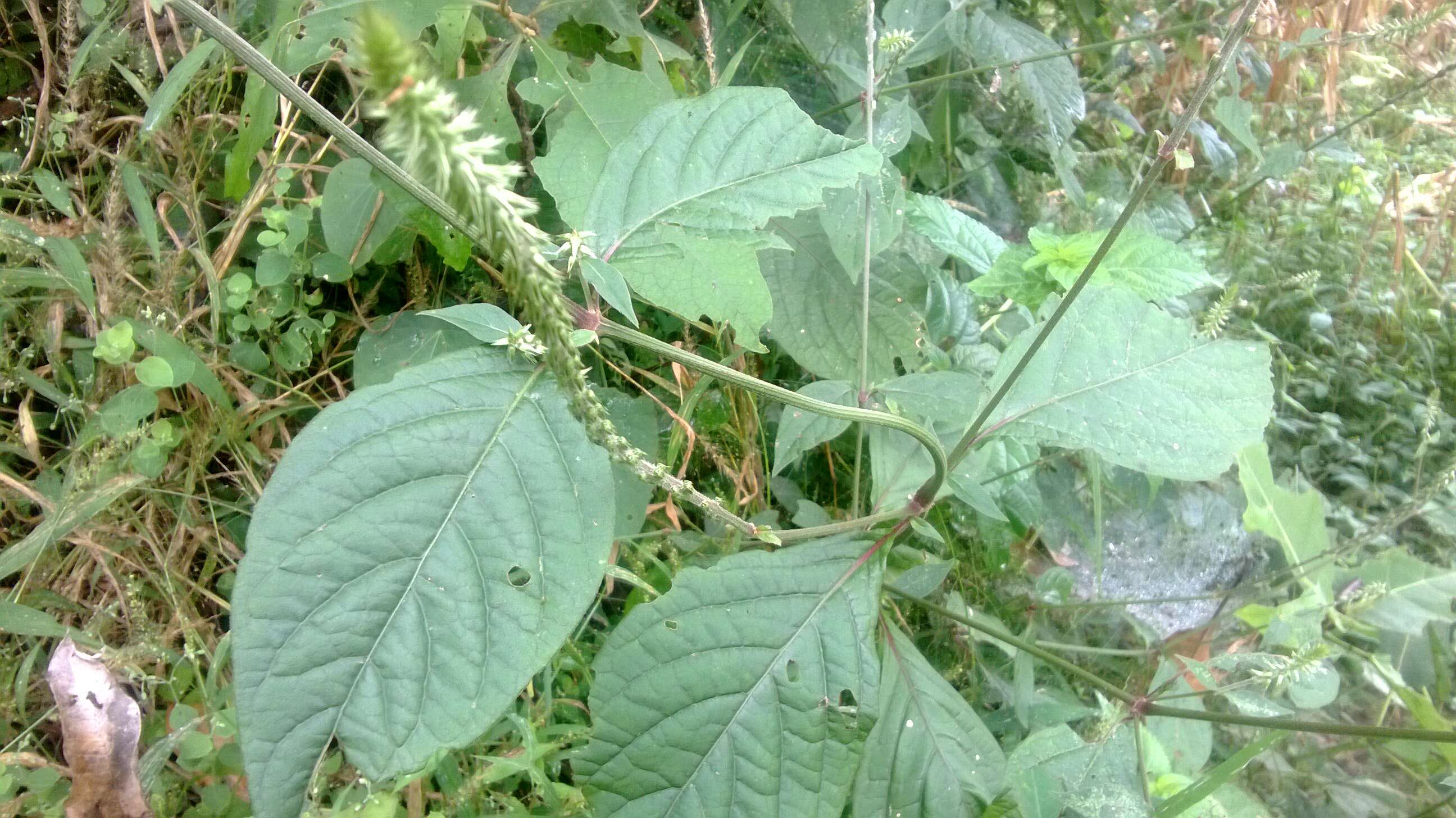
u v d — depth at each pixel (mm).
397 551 150
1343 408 481
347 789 228
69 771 232
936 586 260
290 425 325
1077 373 247
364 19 69
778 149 200
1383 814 303
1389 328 506
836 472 360
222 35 141
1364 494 437
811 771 196
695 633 203
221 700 241
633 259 188
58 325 291
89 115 308
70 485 264
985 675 326
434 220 269
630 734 194
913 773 230
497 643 149
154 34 301
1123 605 332
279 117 328
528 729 236
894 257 347
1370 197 565
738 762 195
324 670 140
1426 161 603
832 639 207
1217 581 401
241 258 327
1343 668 339
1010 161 477
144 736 254
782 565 215
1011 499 330
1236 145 562
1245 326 490
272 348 308
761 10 412
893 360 315
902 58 353
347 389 330
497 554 154
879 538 223
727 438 334
